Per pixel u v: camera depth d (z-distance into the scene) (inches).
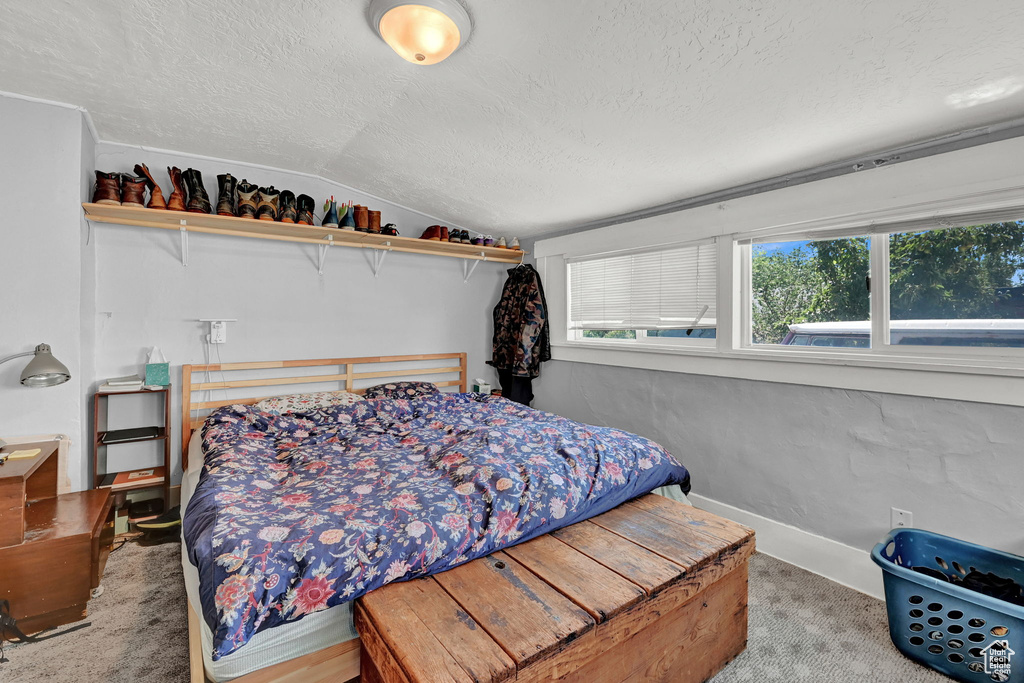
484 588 46.0
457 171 100.9
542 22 52.6
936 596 56.5
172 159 99.3
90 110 80.6
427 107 75.9
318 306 117.8
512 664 35.6
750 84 58.8
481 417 101.7
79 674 54.6
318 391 118.3
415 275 133.3
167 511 91.3
